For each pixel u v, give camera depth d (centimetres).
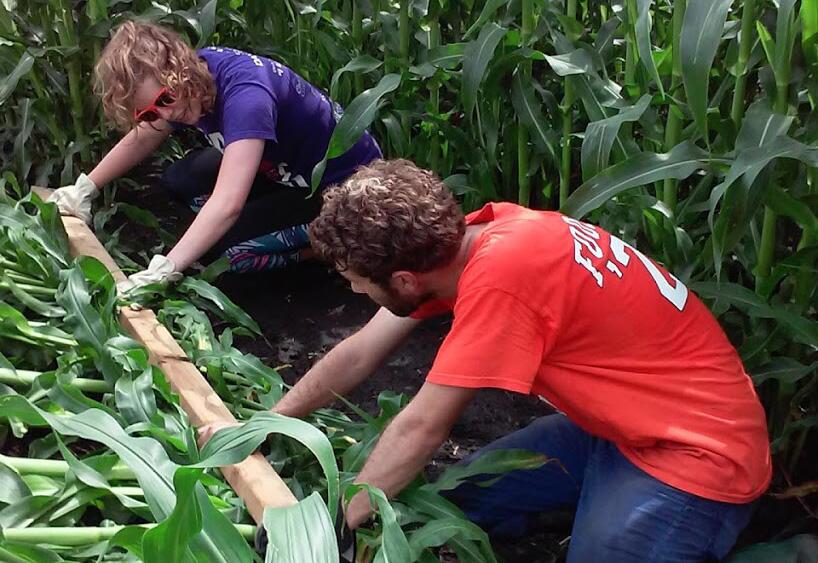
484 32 199
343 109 266
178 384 175
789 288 175
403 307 145
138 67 198
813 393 182
